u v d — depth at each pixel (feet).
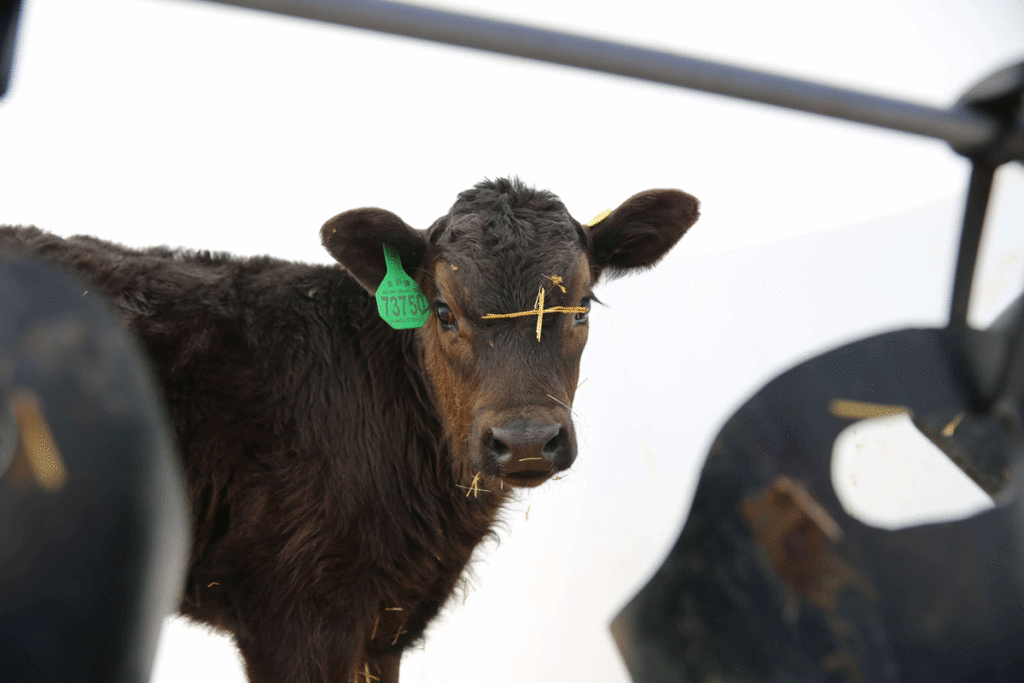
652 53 3.40
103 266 15.19
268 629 14.69
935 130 3.81
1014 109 3.84
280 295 15.88
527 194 14.92
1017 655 3.79
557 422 12.98
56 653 2.48
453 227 14.57
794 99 3.60
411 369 15.69
